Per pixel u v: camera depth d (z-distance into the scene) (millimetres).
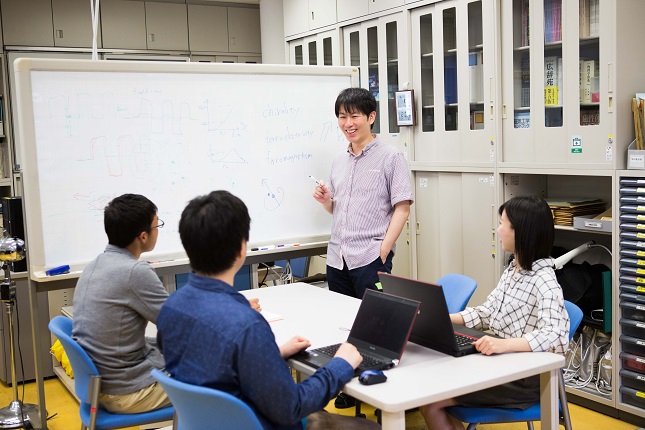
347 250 3447
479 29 3941
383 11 4684
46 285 3113
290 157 3695
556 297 2256
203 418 1720
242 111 3525
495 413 2219
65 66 3064
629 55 3232
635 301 3242
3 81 5793
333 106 3816
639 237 3156
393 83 4730
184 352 1702
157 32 6391
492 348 2070
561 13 3445
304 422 2012
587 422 3361
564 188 4000
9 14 5758
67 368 3961
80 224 3150
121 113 3209
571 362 3670
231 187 3527
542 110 3594
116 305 2336
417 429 3281
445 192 4336
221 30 6707
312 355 2082
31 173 3027
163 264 3328
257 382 1601
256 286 4125
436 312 2057
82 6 6043
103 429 2334
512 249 2385
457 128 4176
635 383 3305
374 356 2025
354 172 3465
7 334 4098
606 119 3256
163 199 3344
